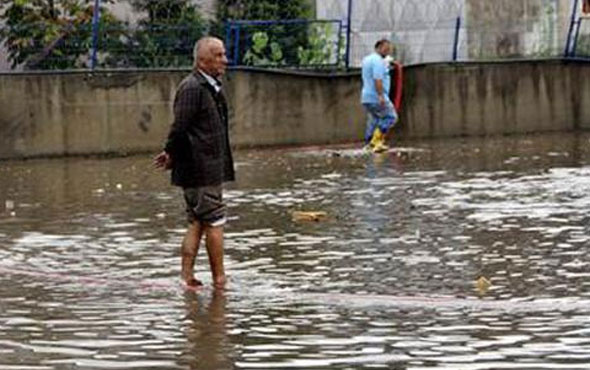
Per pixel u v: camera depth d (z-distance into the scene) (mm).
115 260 18531
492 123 40219
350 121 38344
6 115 34844
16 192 27062
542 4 43656
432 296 15547
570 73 41188
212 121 16453
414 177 28031
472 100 39938
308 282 16594
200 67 16469
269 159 33438
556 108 41062
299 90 37719
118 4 38406
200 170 16438
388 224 21125
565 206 22656
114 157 35344
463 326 13961
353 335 13688
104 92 35625
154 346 13398
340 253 18578
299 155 34469
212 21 39156
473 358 12680
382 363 12570
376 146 34969
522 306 14867
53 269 17938
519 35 43219
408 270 17203
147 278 17141
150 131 36031
